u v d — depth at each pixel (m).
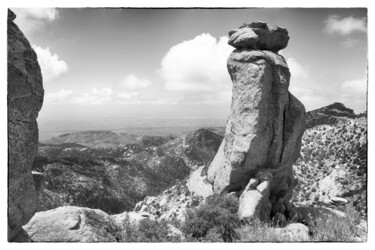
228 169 22.08
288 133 22.11
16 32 13.05
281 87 21.28
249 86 21.14
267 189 20.64
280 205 22.41
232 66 22.02
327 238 18.06
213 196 21.73
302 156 47.19
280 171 22.22
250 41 21.44
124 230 18.34
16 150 12.61
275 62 21.16
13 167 12.60
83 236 16.59
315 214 22.72
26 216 13.30
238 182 22.06
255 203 19.92
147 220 19.08
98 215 18.41
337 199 31.23
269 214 21.31
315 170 43.12
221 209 19.86
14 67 12.55
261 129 21.12
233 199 20.94
